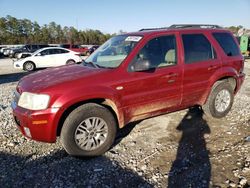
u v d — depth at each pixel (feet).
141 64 14.30
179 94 16.47
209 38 18.12
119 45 15.96
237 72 19.53
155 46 15.56
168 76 15.62
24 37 259.19
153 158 13.64
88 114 13.20
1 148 14.79
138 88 14.60
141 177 11.98
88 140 13.50
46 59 60.70
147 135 16.43
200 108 21.07
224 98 18.90
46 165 13.05
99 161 13.46
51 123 12.52
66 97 12.59
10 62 87.30
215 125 17.92
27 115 12.60
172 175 12.09
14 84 37.76
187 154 14.01
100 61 15.76
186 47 16.75
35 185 11.45
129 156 13.89
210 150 14.38
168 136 16.28
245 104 22.65
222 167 12.60
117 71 14.08
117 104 13.98
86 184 11.51
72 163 13.25
